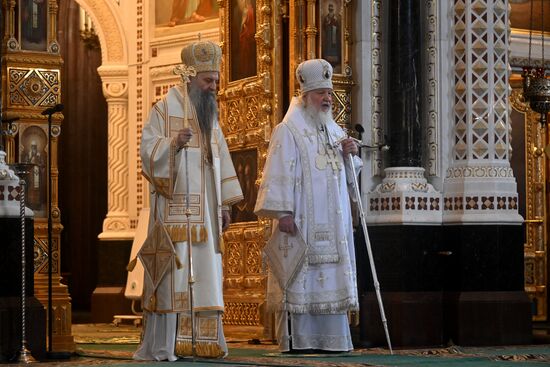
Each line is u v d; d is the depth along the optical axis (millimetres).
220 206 17031
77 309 35969
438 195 20375
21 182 16719
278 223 17625
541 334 23188
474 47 20594
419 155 20422
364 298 19844
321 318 17672
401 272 19938
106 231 28859
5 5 19047
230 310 22219
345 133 18375
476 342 19922
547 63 26531
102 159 36281
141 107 28672
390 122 20438
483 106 20531
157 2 28547
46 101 19281
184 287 16438
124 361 16281
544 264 28422
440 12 20688
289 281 17500
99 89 36156
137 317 27000
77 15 35906
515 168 28312
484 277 20094
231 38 22500
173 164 16438
